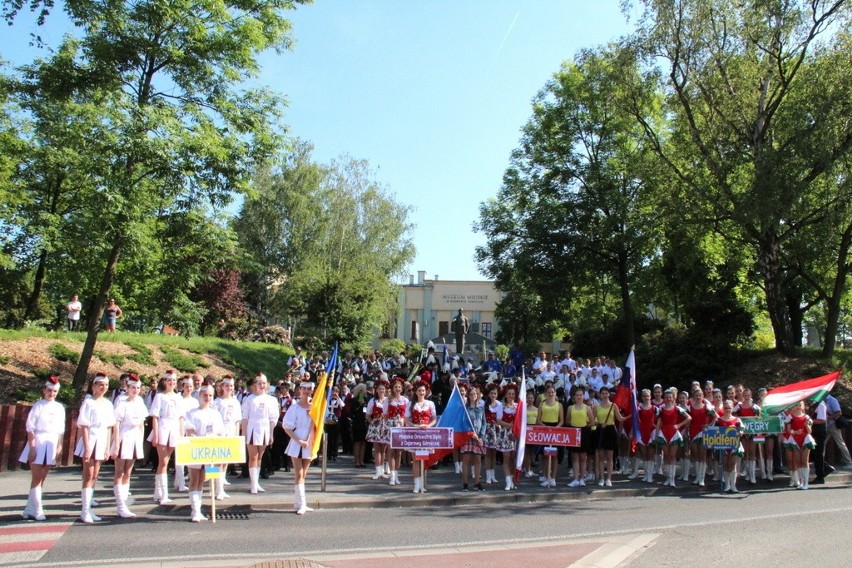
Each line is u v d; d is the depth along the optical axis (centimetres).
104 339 2684
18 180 2941
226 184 2134
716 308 3044
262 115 2222
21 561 827
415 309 7769
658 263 3662
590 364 2628
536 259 3625
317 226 5262
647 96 2933
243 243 5234
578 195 3588
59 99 2056
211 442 1080
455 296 7762
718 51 2672
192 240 2242
